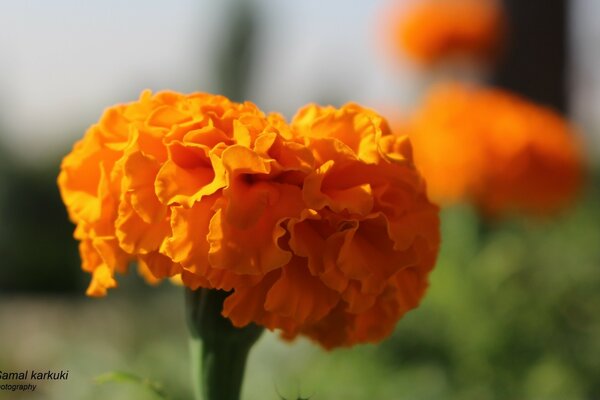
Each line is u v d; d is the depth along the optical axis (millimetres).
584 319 4098
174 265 1556
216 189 1515
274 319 1586
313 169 1557
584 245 4711
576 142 4492
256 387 3859
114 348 4723
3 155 11375
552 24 7195
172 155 1593
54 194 11391
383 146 1701
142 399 3832
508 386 3881
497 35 6676
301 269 1604
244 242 1519
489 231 4516
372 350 4066
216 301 1705
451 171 4188
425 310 4133
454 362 4031
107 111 1725
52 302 9906
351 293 1588
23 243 11078
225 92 11469
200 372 1744
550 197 4305
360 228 1656
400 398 3869
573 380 3883
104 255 1644
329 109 1780
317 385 3863
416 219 1681
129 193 1561
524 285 4133
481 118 4246
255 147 1541
